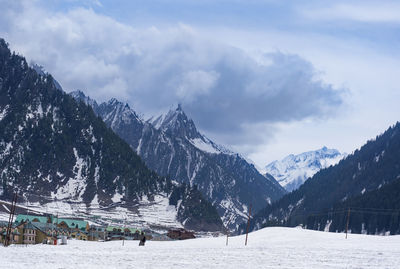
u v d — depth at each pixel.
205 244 137.50
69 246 121.00
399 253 86.31
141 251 98.75
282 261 73.88
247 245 120.19
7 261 71.00
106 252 94.19
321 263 70.75
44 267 63.97
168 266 67.38
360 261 72.88
